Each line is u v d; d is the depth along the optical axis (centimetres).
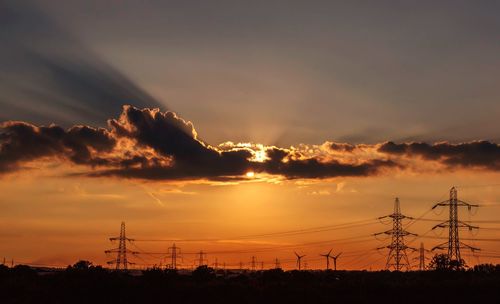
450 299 13625
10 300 13712
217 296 14600
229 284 15938
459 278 16338
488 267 19062
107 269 17550
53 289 14700
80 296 14262
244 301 14025
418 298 13788
